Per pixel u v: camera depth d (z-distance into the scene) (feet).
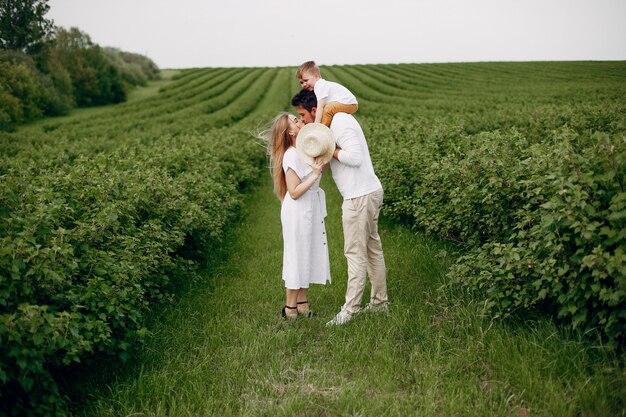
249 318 15.42
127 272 13.20
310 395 10.71
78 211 16.15
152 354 12.80
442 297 14.78
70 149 53.26
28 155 52.75
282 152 14.71
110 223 14.43
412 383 11.08
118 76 202.80
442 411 9.77
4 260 10.04
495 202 15.33
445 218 19.24
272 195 40.22
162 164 29.81
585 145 13.94
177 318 15.17
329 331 13.89
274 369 11.94
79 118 143.64
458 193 17.98
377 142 41.37
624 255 9.65
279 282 18.75
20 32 169.48
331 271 19.56
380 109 96.22
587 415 9.03
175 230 18.52
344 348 12.48
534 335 11.56
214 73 276.62
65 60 183.11
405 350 12.44
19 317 9.54
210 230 21.63
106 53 236.02
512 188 14.84
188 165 30.66
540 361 10.72
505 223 15.17
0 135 78.79
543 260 11.87
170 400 10.92
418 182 24.63
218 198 25.49
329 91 15.55
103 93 192.65
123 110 155.43
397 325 13.46
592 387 9.51
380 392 10.80
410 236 22.93
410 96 140.67
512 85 152.35
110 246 14.46
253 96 161.27
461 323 12.92
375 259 14.70
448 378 10.81
